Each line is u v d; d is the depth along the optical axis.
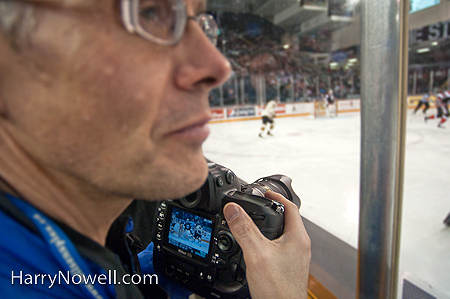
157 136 0.27
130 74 0.24
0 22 0.22
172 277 0.84
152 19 0.26
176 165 0.29
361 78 0.85
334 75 18.00
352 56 17.56
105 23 0.23
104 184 0.27
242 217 0.55
